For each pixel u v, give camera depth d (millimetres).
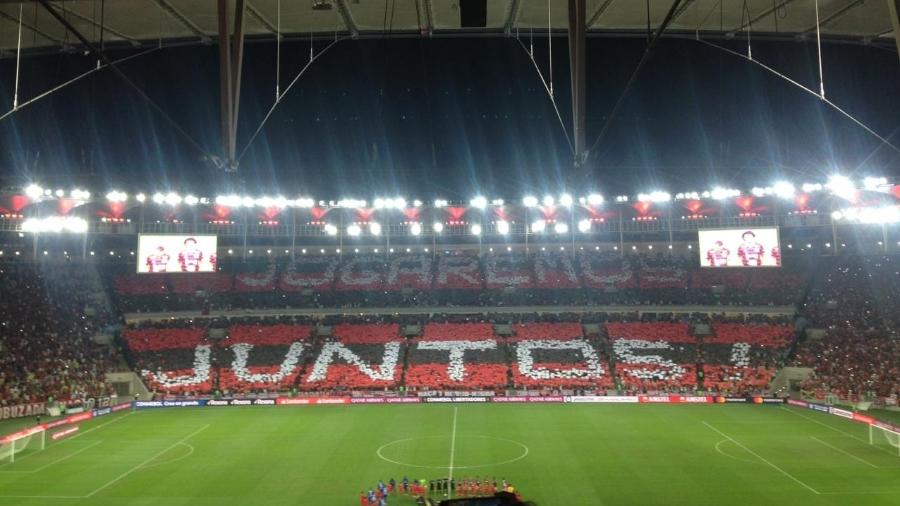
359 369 59969
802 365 56875
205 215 64875
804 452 34906
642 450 35656
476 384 57500
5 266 63438
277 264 77000
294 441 38719
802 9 31531
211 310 68500
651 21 33469
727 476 30141
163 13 31438
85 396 51062
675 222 74812
